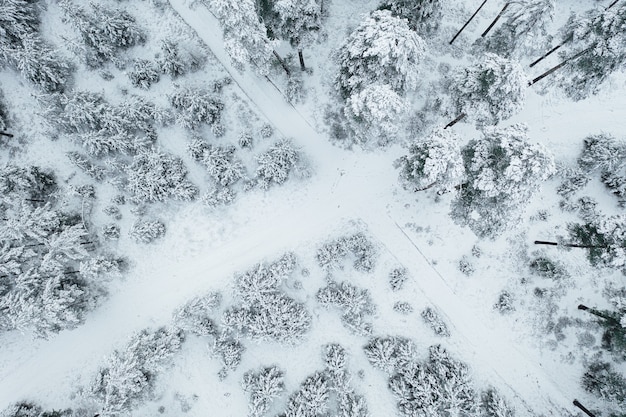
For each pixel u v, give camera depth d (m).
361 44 22.02
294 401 27.02
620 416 25.72
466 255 28.12
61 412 27.77
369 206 28.70
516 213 22.16
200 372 28.00
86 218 29.30
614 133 28.73
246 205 29.08
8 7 28.16
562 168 28.16
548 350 27.41
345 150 29.16
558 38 29.72
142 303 28.80
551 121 29.27
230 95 29.89
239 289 27.56
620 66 24.42
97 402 27.03
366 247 27.78
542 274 27.58
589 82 27.19
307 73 29.84
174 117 29.55
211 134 29.58
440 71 29.67
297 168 28.08
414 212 28.45
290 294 28.34
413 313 27.95
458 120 27.27
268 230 28.89
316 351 27.95
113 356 26.78
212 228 29.06
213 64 30.17
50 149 29.98
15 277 26.23
